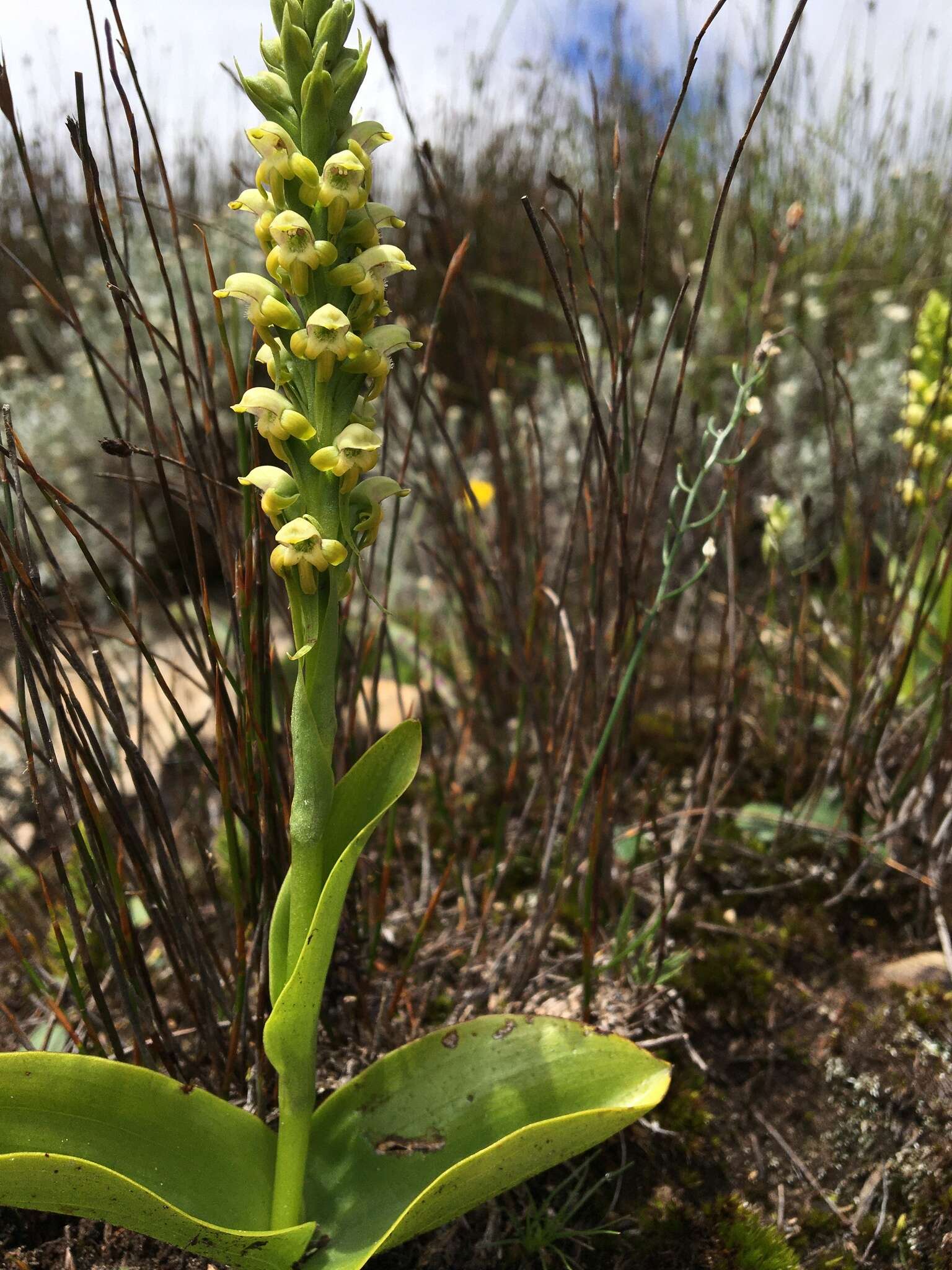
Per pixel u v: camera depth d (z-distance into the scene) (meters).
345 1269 0.14
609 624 0.27
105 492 0.41
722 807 0.29
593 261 0.47
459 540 0.29
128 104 0.15
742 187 0.46
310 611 0.13
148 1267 0.17
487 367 0.32
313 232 0.12
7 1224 0.17
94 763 0.16
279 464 0.36
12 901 0.25
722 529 0.31
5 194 0.56
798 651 0.34
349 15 0.12
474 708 0.31
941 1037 0.22
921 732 0.29
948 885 0.26
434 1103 0.16
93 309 0.46
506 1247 0.18
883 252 0.52
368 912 0.21
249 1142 0.15
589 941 0.20
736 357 0.43
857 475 0.25
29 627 0.15
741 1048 0.22
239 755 0.18
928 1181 0.20
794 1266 0.18
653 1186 0.19
